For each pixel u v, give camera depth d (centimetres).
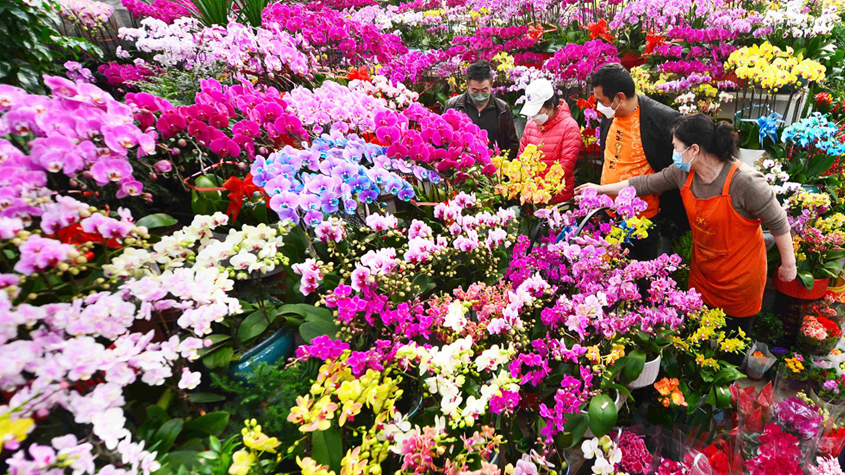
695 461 150
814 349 268
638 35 454
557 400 123
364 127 170
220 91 146
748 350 250
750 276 219
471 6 660
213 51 204
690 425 204
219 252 107
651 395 207
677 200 266
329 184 133
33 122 97
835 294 290
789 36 428
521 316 165
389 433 96
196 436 103
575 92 423
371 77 220
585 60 371
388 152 161
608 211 181
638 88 376
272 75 194
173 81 217
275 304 142
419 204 156
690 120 200
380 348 107
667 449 180
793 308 287
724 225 211
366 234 152
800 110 385
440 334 127
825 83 417
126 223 100
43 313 82
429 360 106
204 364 116
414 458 95
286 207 126
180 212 160
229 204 141
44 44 262
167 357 93
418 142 163
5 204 89
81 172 107
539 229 185
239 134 139
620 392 158
